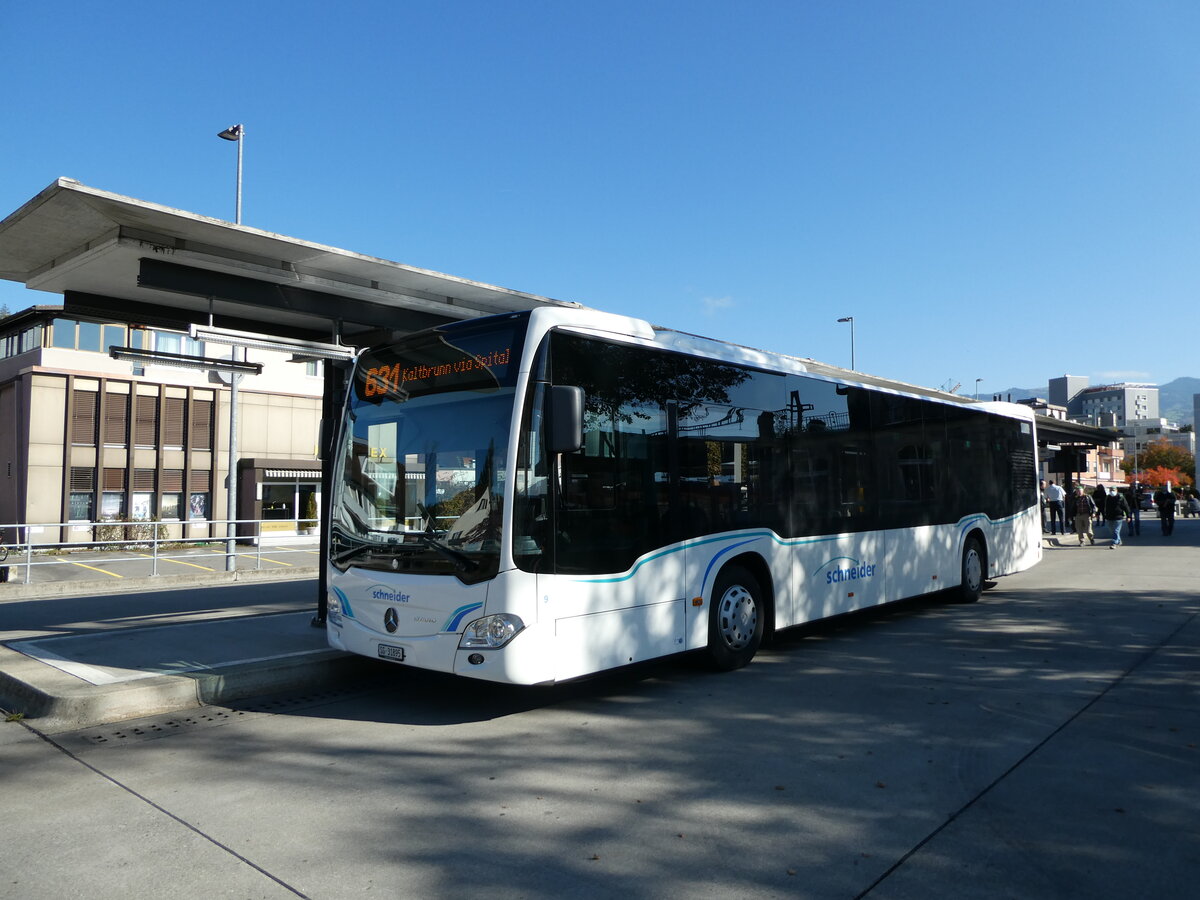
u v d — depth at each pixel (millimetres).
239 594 14820
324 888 3729
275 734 6211
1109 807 4582
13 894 3697
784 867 3904
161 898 3648
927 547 11000
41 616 12055
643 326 7359
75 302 8891
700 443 7684
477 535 6234
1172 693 6992
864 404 10023
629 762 5441
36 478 34000
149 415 36750
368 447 7215
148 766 5480
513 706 6973
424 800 4805
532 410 6273
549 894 3662
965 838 4203
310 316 9312
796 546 8703
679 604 7324
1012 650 8859
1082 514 24578
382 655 6727
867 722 6250
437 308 9539
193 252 7578
